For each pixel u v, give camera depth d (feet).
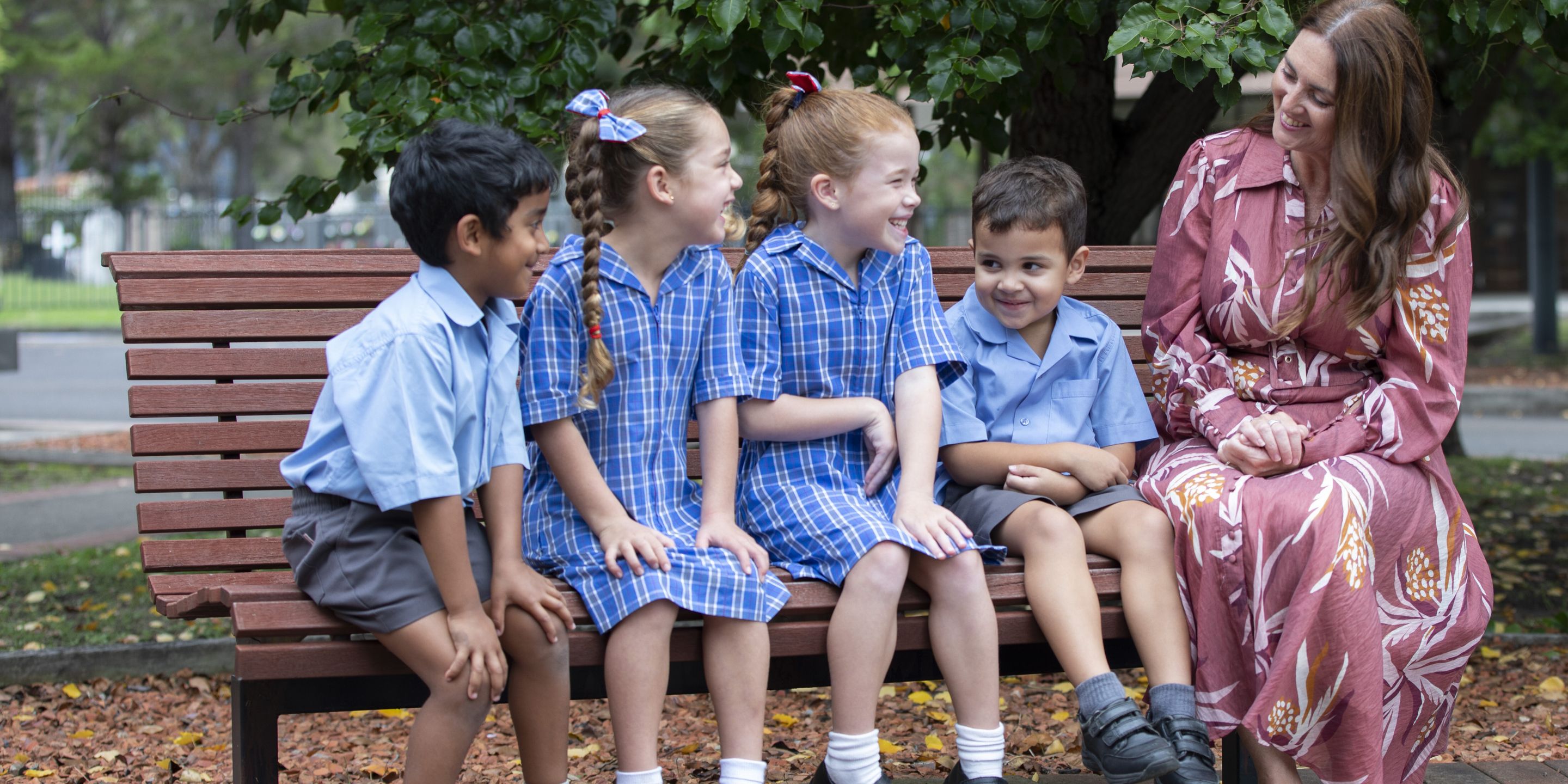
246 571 9.86
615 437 8.44
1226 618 8.32
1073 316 9.84
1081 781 10.69
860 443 9.20
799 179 8.93
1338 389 9.26
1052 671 8.82
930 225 70.69
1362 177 8.67
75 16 110.32
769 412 8.80
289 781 11.30
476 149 7.55
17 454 31.48
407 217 7.67
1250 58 11.34
